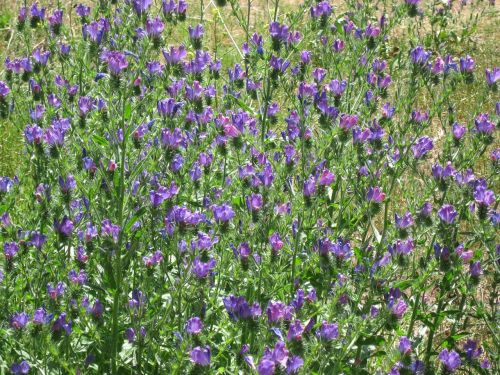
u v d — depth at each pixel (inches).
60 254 37.8
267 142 44.7
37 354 35.9
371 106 47.8
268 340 33.4
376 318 36.0
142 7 41.9
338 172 44.7
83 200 38.9
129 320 36.9
